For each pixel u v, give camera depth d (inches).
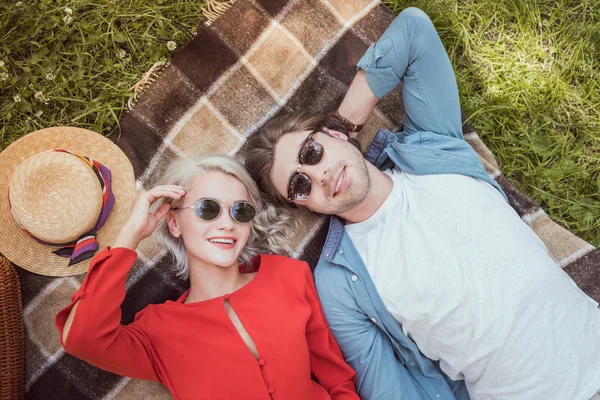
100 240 106.3
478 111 125.0
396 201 105.8
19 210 96.2
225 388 89.4
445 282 97.3
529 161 125.7
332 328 105.1
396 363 105.1
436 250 99.0
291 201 105.5
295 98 119.2
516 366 95.5
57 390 106.0
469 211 100.2
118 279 85.2
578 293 100.3
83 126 117.0
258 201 107.0
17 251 103.6
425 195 103.5
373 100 111.1
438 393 106.1
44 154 98.7
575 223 123.7
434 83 107.3
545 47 128.0
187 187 97.7
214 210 94.2
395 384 102.6
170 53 120.2
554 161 126.3
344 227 109.8
